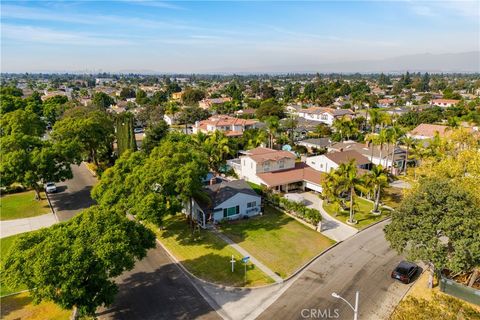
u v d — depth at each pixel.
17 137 49.25
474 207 25.98
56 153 48.41
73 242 23.44
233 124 98.88
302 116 131.38
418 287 29.33
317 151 78.44
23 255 21.98
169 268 32.41
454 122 83.88
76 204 48.97
